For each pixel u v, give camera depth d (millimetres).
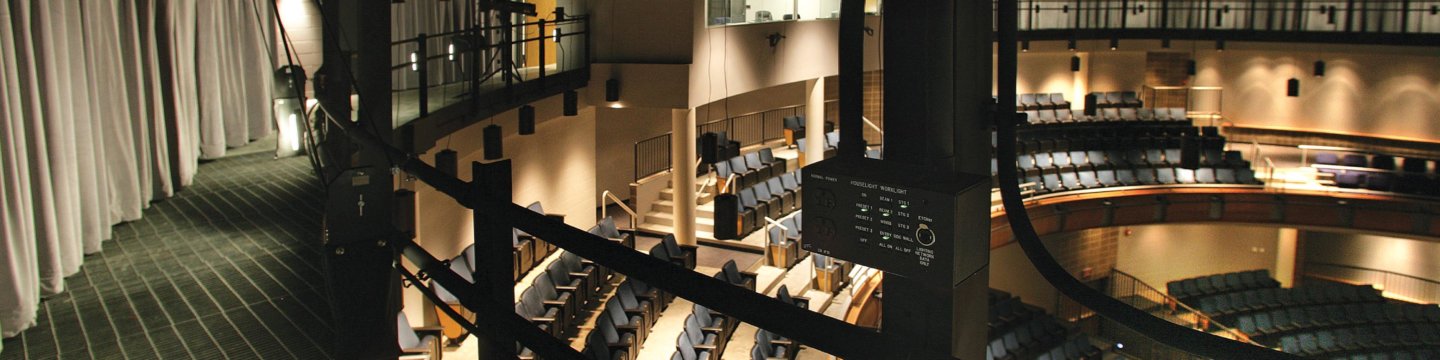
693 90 15094
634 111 19672
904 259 3197
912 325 3295
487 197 2271
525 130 13055
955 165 6160
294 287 6832
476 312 2340
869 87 23188
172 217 8656
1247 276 23734
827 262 15633
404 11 13750
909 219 3154
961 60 6148
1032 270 23531
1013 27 6023
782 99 23484
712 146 13703
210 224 8445
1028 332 18984
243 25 11727
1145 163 21875
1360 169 21500
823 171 3338
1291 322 21812
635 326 12086
